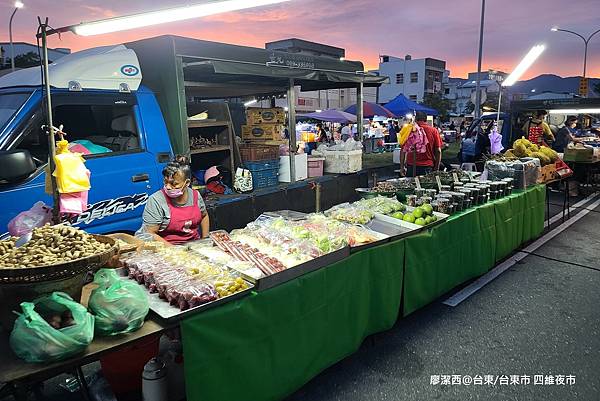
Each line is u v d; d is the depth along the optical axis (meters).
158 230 3.50
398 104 20.00
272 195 5.77
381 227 3.87
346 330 3.10
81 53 4.76
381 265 3.35
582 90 22.72
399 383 3.04
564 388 2.98
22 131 3.71
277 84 7.09
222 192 5.54
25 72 4.36
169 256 2.66
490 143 10.30
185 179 3.39
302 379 2.77
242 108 8.29
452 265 4.26
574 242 6.41
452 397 2.89
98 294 1.94
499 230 5.10
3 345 1.83
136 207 4.29
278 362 2.58
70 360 1.72
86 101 4.08
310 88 8.80
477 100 21.56
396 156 14.23
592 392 2.94
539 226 6.36
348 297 3.07
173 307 2.15
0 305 1.84
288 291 2.57
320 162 7.11
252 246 3.09
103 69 4.24
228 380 2.31
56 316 1.74
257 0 2.90
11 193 3.48
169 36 4.64
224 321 2.24
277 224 3.49
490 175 5.96
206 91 7.41
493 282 4.88
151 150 4.44
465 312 4.13
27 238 2.07
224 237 3.21
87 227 3.94
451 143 30.11
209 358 2.20
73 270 1.82
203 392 2.20
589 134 15.70
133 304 1.93
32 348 1.63
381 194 4.80
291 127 6.45
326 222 3.62
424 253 3.82
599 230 7.08
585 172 10.15
